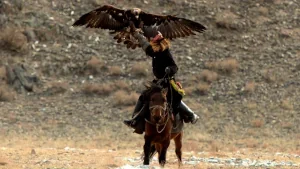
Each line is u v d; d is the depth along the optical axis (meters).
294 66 97.44
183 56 98.69
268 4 113.88
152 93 31.48
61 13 105.62
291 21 110.00
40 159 42.78
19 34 97.44
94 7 107.19
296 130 80.25
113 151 55.62
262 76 94.56
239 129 80.25
